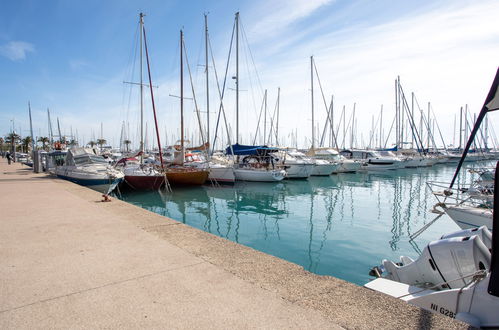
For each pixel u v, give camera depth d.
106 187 16.83
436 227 11.32
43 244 4.26
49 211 6.76
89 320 2.31
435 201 17.16
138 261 3.60
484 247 4.06
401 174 34.34
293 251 8.54
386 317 2.42
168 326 2.24
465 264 4.11
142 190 19.52
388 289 4.30
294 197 18.59
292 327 2.25
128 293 2.77
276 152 25.83
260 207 15.45
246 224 11.88
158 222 5.66
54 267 3.40
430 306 3.75
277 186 23.06
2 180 15.34
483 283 3.35
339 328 2.25
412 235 9.74
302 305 2.59
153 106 20.20
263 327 2.24
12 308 2.48
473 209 7.57
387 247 8.92
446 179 29.28
